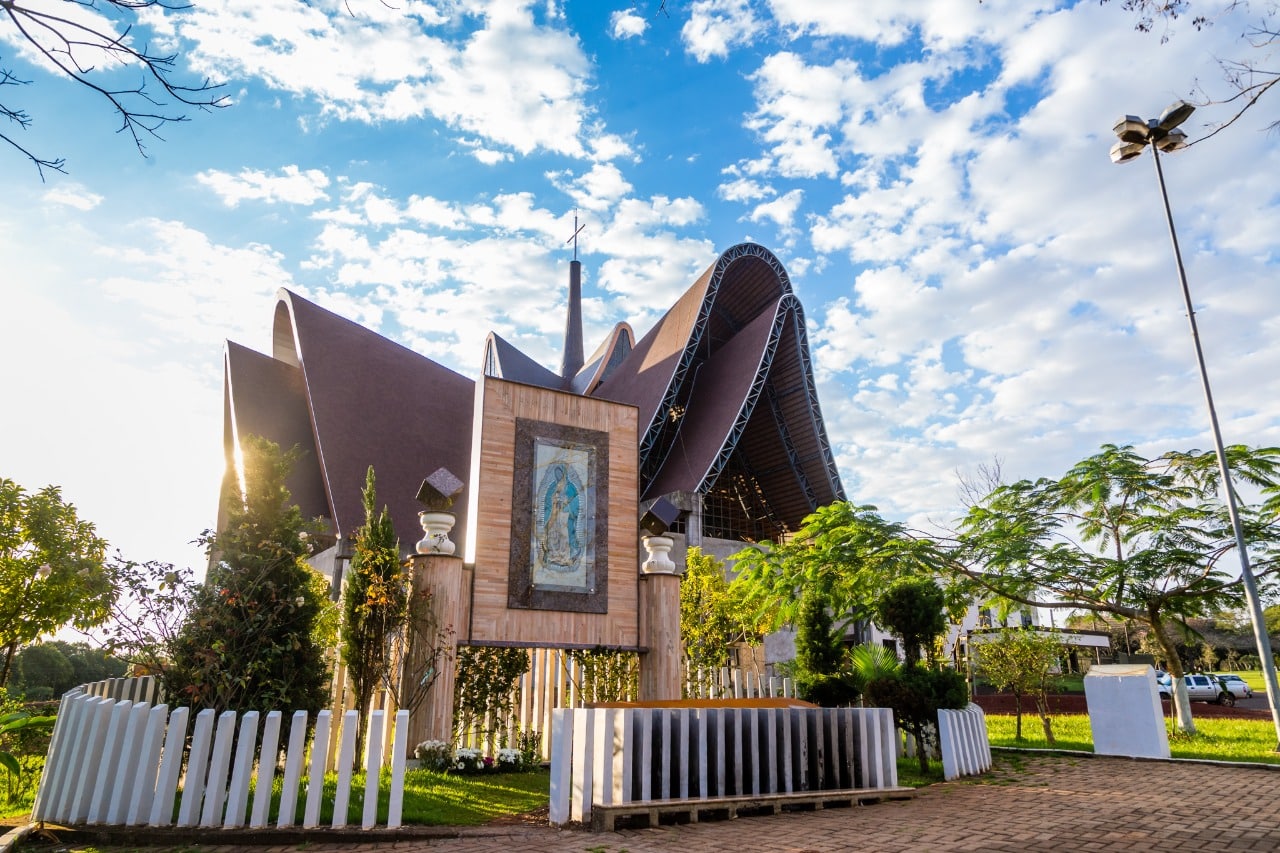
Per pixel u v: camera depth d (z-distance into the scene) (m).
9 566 14.01
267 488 9.96
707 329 43.34
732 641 23.83
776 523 41.97
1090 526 18.28
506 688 12.62
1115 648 44.25
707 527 40.34
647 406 36.03
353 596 11.48
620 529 13.12
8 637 14.08
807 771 9.00
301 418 35.06
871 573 17.45
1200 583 16.80
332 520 29.91
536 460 12.53
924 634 12.15
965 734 11.11
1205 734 17.17
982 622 22.42
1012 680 16.89
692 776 8.06
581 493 12.81
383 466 32.56
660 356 39.09
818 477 39.06
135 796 6.65
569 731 7.60
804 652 14.79
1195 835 6.57
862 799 8.77
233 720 6.84
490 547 11.79
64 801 6.93
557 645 12.00
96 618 14.05
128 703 7.00
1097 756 13.02
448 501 11.45
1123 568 16.80
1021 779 10.43
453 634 10.90
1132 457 17.66
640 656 12.99
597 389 45.50
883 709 9.67
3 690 11.96
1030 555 17.61
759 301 41.88
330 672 10.02
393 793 6.77
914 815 7.81
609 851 6.16
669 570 13.14
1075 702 27.28
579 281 59.06
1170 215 14.84
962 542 18.52
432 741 10.20
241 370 35.03
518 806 8.33
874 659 12.63
